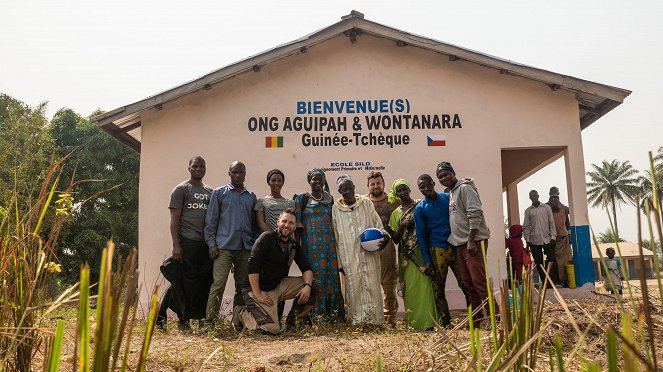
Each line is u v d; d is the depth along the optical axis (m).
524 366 1.52
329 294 6.12
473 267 5.64
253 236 6.53
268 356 4.30
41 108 20.47
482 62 8.52
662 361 2.63
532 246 9.60
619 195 60.34
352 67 8.90
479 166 8.70
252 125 8.76
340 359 3.90
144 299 8.20
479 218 5.62
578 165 8.64
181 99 8.77
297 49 8.58
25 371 2.16
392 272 6.57
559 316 4.17
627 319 0.96
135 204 24.31
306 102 8.82
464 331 4.47
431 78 8.87
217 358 4.19
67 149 23.14
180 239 6.29
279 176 6.64
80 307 0.97
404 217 6.31
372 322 5.96
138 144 10.42
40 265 2.08
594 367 0.92
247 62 8.52
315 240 6.21
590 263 8.36
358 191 8.66
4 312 2.12
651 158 0.95
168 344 4.85
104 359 0.94
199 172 6.44
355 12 8.59
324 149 8.73
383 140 8.75
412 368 3.18
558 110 8.77
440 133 8.77
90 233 20.48
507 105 8.80
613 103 8.69
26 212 2.36
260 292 5.72
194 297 6.22
